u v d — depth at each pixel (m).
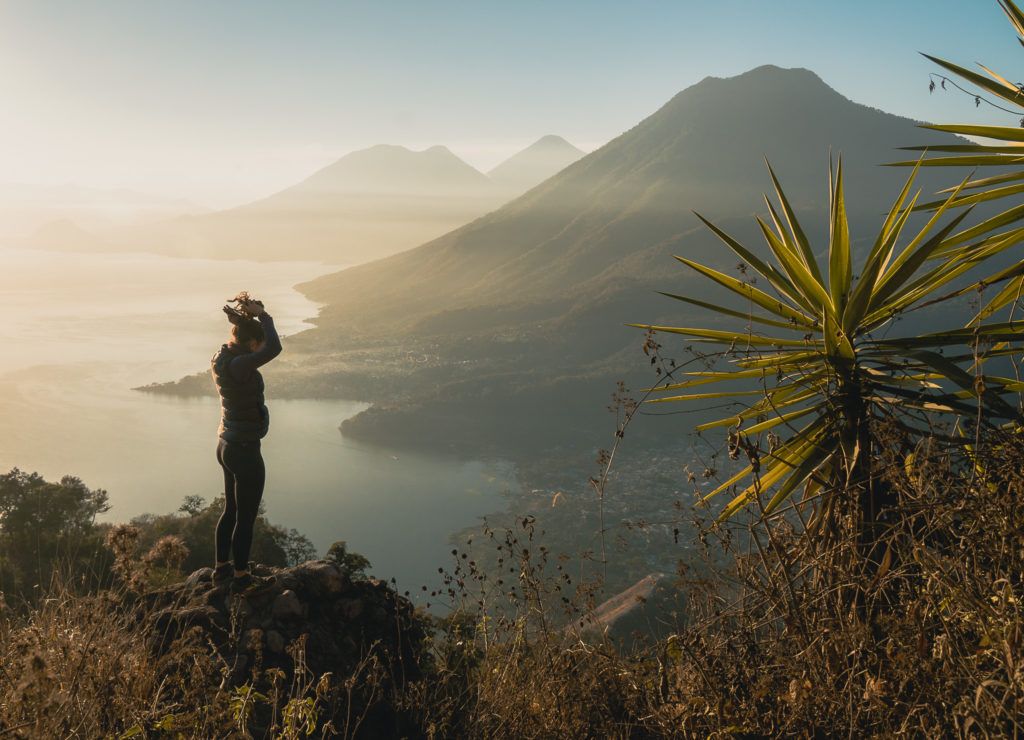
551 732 2.26
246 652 2.58
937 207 2.91
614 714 2.21
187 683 2.06
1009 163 2.79
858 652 1.72
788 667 1.91
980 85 2.76
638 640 2.33
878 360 2.80
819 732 1.71
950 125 2.81
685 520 2.36
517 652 2.51
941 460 2.08
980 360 2.42
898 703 1.58
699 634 2.07
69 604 2.12
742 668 2.00
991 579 1.66
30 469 108.00
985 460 2.09
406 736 2.46
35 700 1.63
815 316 2.98
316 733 2.30
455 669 2.66
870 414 2.62
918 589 1.82
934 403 2.61
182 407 155.38
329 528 87.12
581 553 2.55
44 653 1.82
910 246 2.79
